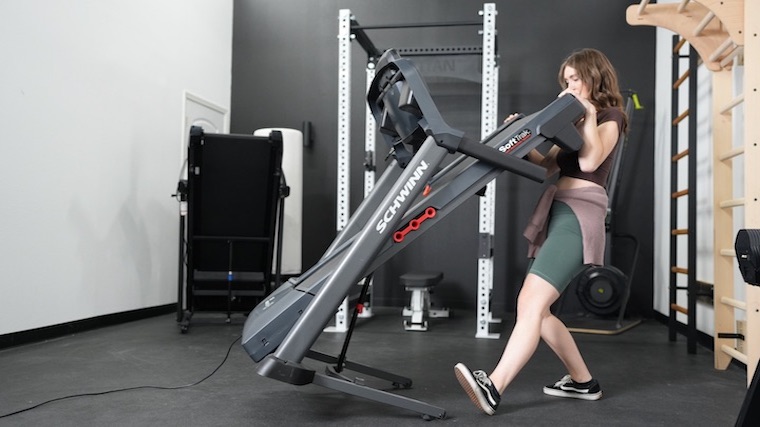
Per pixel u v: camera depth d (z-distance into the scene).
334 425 2.01
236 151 3.97
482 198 4.03
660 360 3.26
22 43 3.44
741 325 3.01
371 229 2.01
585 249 2.15
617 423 2.07
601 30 5.35
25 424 1.98
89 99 4.00
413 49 4.77
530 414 2.17
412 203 2.04
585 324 4.61
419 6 5.62
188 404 2.25
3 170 3.31
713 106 3.22
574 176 2.25
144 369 2.85
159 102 4.82
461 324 4.56
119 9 4.31
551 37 5.41
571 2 5.40
